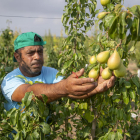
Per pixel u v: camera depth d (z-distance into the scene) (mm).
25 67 1921
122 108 1780
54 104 2178
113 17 1191
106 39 1688
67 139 2475
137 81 1695
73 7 2453
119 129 1683
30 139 1593
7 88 1724
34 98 1451
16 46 1943
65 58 2502
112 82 1427
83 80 1283
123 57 1521
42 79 2070
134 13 1107
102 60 1252
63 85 1378
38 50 1887
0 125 1731
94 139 1986
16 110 1600
